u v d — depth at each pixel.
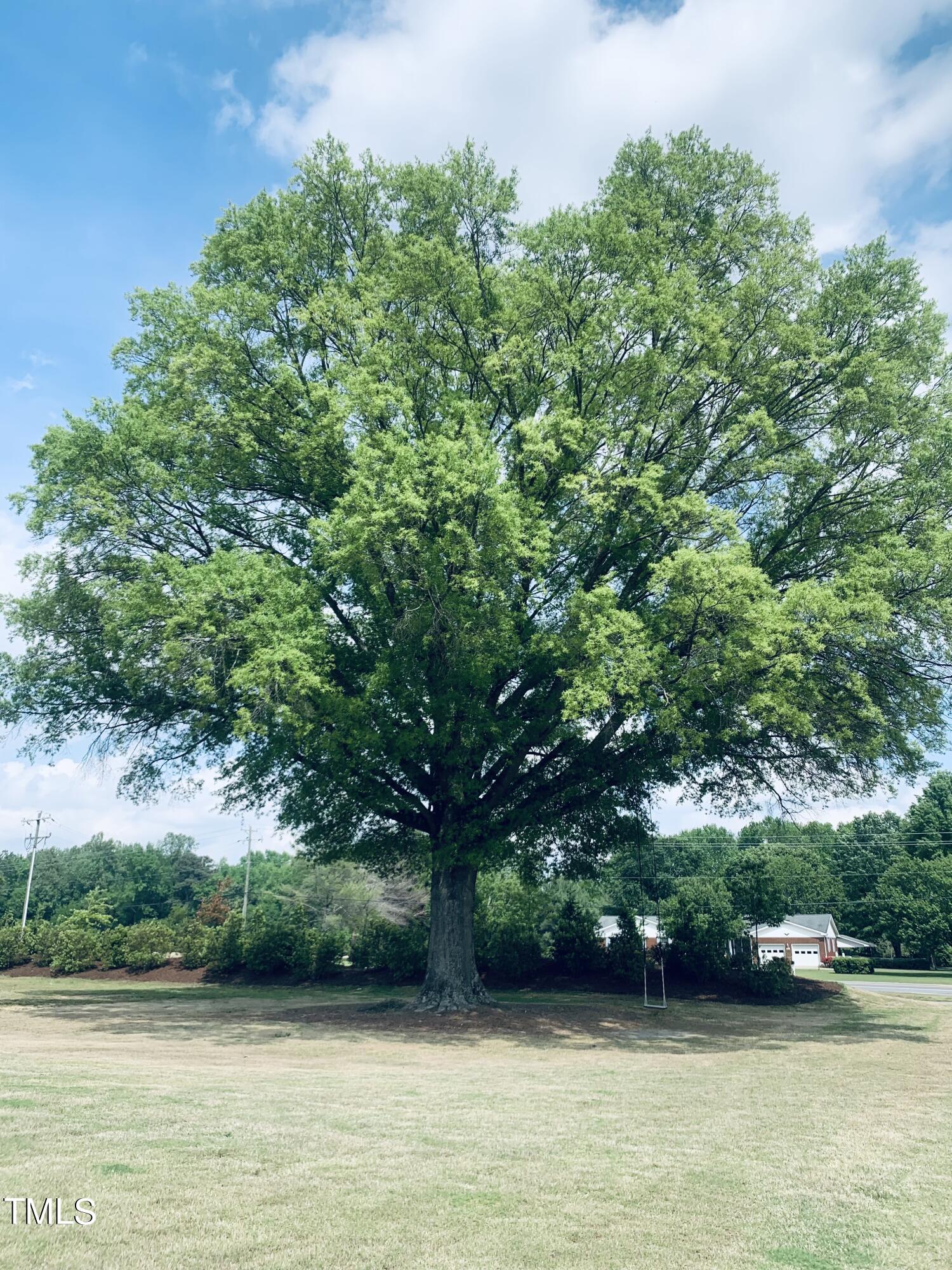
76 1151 6.45
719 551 16.50
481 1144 7.37
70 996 26.31
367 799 19.59
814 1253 5.08
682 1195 6.10
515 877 31.92
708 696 17.56
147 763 22.97
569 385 20.08
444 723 18.09
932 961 62.25
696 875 81.06
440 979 20.72
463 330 20.19
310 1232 5.09
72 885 98.94
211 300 18.62
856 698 17.81
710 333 18.19
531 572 17.58
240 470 19.36
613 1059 13.92
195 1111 8.17
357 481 16.30
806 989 27.39
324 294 19.36
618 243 19.36
